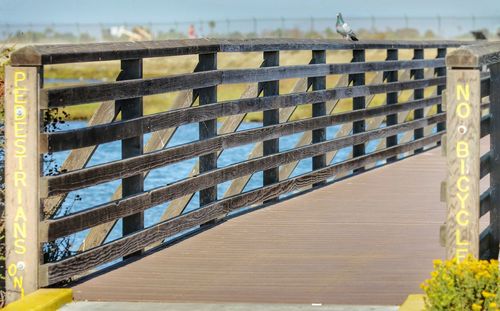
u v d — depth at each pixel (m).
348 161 15.52
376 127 17.39
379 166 17.08
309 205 12.71
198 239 10.48
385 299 7.84
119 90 9.02
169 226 10.16
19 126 7.89
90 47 8.59
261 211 12.29
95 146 8.97
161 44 9.91
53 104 7.97
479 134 7.27
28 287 7.96
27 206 7.93
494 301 6.29
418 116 19.69
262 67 12.54
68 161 8.93
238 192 12.13
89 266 8.62
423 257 9.41
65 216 8.27
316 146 14.29
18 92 7.87
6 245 8.00
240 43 11.73
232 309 7.53
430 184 14.65
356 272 8.80
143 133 9.57
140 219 9.64
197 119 10.75
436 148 20.34
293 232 10.79
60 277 8.16
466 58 7.18
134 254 9.66
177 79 10.22
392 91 17.53
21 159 7.91
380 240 10.26
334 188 14.32
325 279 8.55
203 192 11.31
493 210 8.46
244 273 8.83
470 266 6.49
